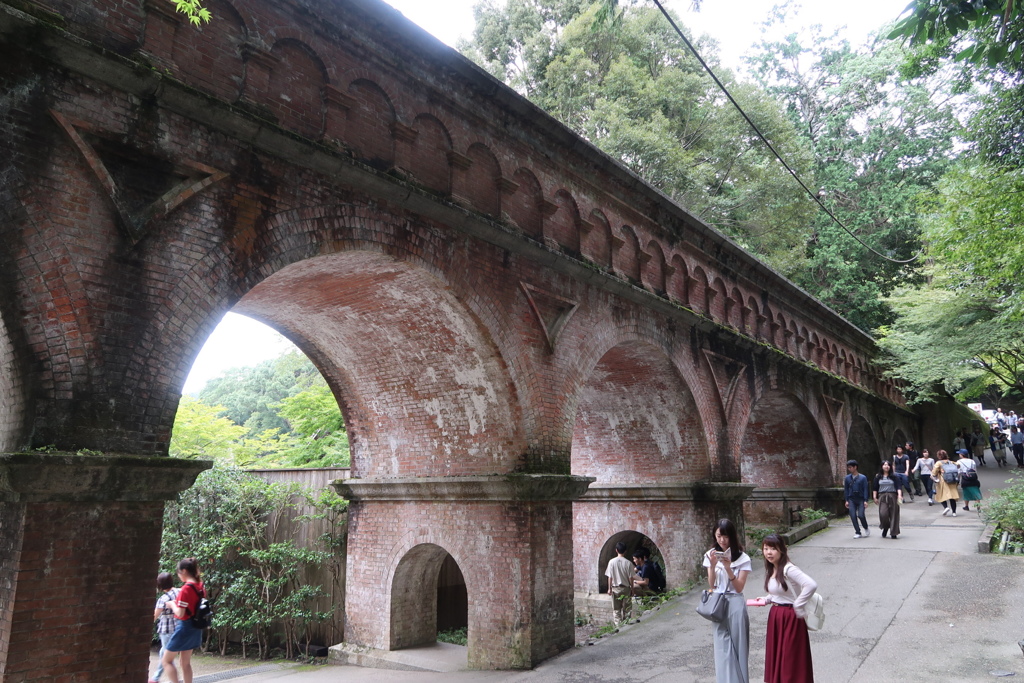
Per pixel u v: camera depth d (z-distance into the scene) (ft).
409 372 37.45
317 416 72.74
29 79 19.53
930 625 31.48
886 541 50.37
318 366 40.70
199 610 27.89
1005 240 44.47
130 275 20.85
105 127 20.97
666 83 87.76
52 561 18.40
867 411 87.15
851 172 111.34
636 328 43.83
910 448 86.74
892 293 89.56
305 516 44.21
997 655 27.09
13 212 18.69
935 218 54.44
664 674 29.09
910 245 107.14
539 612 33.45
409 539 38.50
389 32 30.14
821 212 109.70
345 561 42.86
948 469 61.21
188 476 21.09
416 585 40.37
